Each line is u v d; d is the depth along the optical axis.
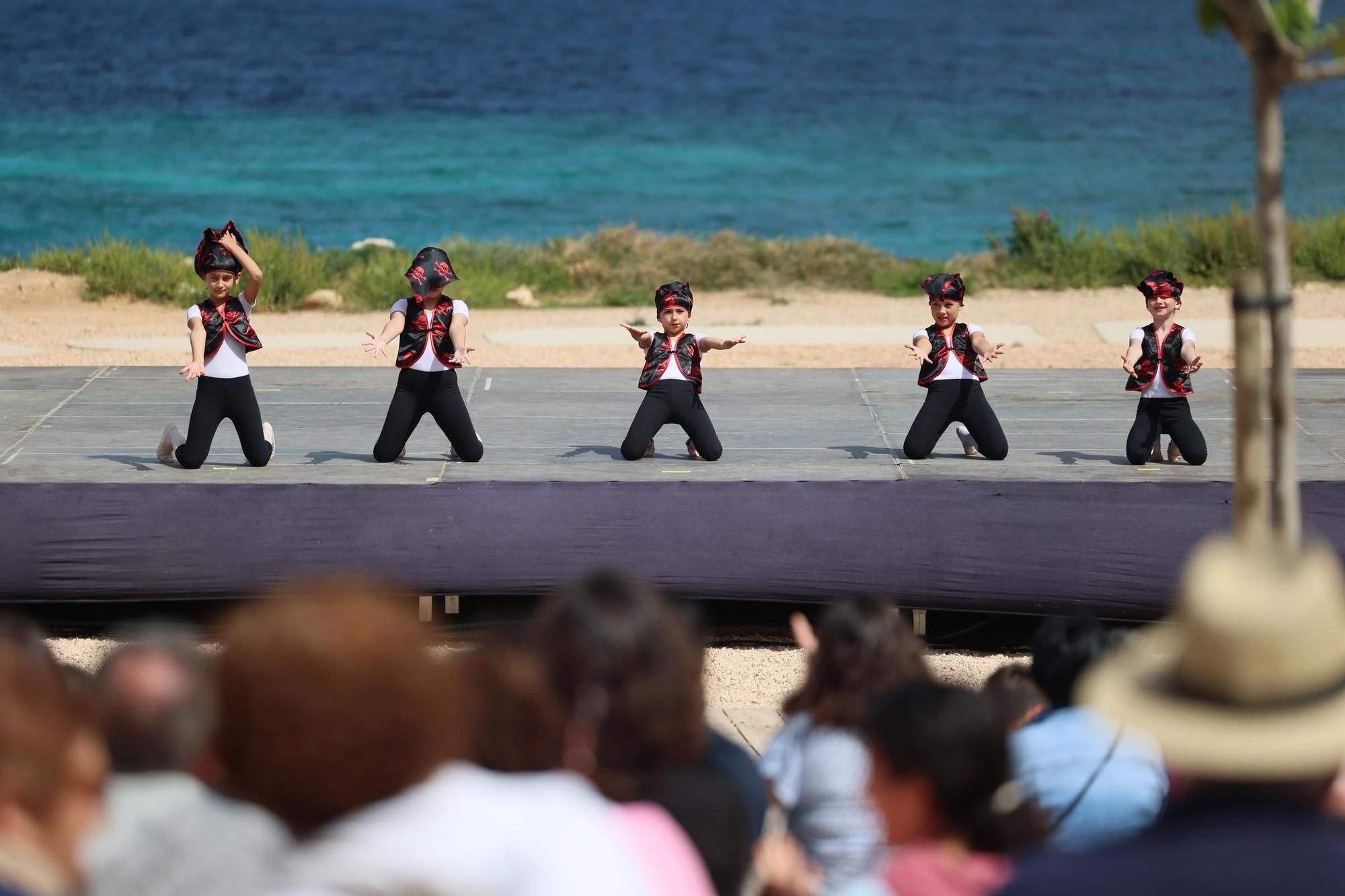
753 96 194.50
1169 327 31.88
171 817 9.10
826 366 52.81
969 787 9.13
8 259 81.75
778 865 11.19
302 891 6.36
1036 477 30.67
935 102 189.00
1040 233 82.75
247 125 168.50
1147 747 12.19
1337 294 67.31
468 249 83.00
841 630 13.08
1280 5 8.88
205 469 31.34
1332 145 155.50
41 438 35.19
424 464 32.09
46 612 28.95
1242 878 5.96
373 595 7.04
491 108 185.00
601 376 46.34
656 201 133.75
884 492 27.30
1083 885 6.17
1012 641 28.84
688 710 10.09
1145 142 160.25
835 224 123.56
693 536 27.28
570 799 6.94
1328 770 6.26
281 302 71.00
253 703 6.54
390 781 6.60
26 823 6.98
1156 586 26.86
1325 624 6.35
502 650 9.72
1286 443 8.82
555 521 27.28
